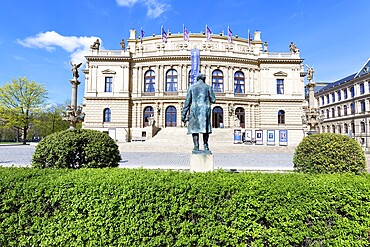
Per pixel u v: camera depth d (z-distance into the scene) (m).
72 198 4.29
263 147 28.14
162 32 47.16
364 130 59.31
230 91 44.84
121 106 43.84
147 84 45.72
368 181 4.69
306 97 73.19
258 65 46.69
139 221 4.09
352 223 4.26
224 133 37.91
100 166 7.20
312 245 4.14
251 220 4.12
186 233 4.10
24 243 4.19
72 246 4.16
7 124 47.12
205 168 7.83
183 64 44.38
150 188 4.20
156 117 43.69
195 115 8.00
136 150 26.52
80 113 29.62
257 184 4.36
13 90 47.94
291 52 46.41
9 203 4.30
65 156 6.91
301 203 4.18
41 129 58.47
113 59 44.50
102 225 4.14
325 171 6.97
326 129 76.06
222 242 4.11
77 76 29.94
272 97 45.25
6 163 15.41
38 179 4.57
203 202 4.14
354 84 63.03
